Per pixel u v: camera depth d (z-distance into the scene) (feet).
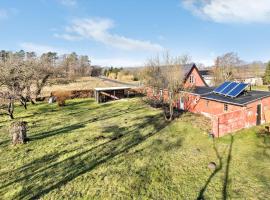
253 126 70.95
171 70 83.25
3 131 72.28
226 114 63.82
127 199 35.14
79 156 51.13
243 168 45.03
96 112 100.27
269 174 42.45
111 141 60.59
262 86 193.16
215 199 35.14
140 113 94.63
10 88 99.19
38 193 36.86
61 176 42.22
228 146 56.39
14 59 113.91
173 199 35.17
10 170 45.01
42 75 130.72
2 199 35.50
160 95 104.37
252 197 35.58
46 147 57.00
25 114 98.53
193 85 104.53
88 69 388.98
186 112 96.32
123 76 271.28
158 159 49.21
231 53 189.16
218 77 167.02
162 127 73.15
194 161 48.29
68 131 70.44
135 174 42.70
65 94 139.64
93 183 39.68
